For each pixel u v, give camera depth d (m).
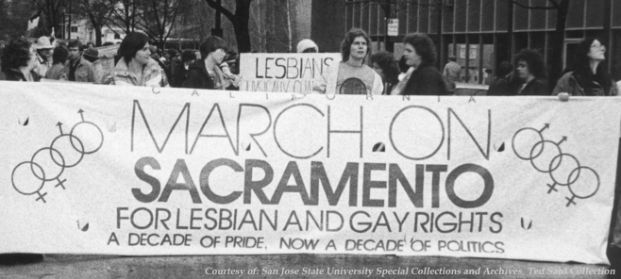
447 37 45.66
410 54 9.02
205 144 7.91
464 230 7.96
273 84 11.59
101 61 16.08
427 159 7.94
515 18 39.84
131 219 7.88
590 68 10.61
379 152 7.94
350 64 9.83
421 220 7.95
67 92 7.82
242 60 11.61
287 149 7.93
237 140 7.93
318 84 10.15
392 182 7.95
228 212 7.92
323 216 7.95
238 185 7.91
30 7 58.03
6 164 7.79
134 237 7.89
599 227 7.91
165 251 7.90
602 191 7.93
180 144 7.90
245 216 7.93
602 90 10.64
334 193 7.94
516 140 7.94
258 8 41.31
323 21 17.25
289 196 7.94
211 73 10.99
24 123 7.80
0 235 7.79
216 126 7.92
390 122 7.95
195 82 10.81
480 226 7.96
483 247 7.96
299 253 7.95
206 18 47.31
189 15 49.41
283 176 7.94
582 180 7.93
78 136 7.82
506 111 7.92
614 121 7.89
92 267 7.64
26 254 7.99
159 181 7.88
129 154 7.87
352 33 9.77
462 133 7.94
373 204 7.95
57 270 7.57
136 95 7.86
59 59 14.73
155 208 7.88
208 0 26.08
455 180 7.95
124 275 7.38
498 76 15.83
